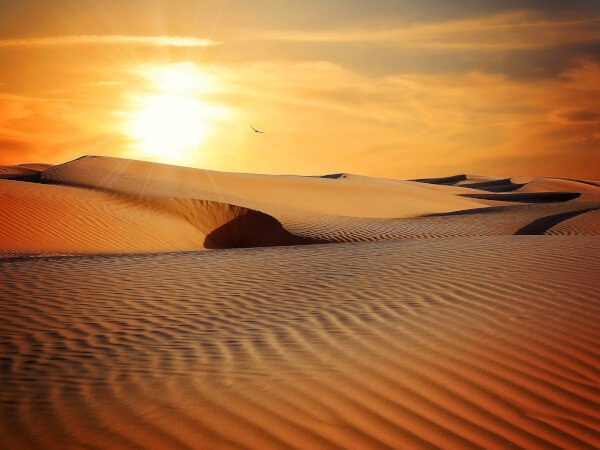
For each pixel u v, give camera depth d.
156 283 7.81
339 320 5.78
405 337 5.22
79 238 17.94
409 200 36.91
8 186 21.77
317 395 4.10
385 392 4.16
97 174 29.31
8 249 15.74
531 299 6.30
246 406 3.93
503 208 30.14
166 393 4.14
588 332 5.29
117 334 5.57
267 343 5.17
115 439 3.51
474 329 5.40
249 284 7.62
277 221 22.42
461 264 8.21
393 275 7.70
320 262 9.02
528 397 4.14
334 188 36.91
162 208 22.75
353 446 3.48
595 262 8.12
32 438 3.53
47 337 5.51
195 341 5.30
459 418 3.85
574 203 30.69
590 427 3.78
